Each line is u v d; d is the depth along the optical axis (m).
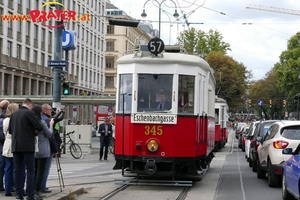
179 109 13.43
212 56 69.81
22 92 56.12
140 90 13.52
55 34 22.09
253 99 99.31
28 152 9.71
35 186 10.57
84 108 76.75
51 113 11.70
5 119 10.82
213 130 18.39
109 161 24.92
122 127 13.43
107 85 101.00
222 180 16.27
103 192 12.87
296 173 10.16
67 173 18.28
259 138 16.48
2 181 11.50
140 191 13.13
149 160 13.16
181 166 13.62
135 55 13.70
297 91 76.06
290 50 77.00
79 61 74.81
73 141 28.73
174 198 11.91
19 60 54.53
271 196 12.59
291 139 13.91
